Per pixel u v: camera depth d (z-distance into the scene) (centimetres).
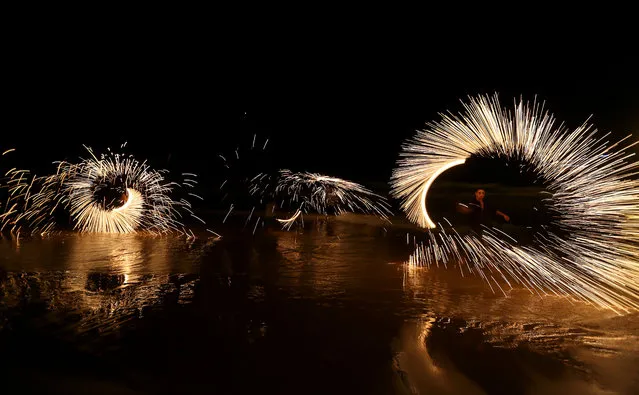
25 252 804
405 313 500
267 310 504
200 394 334
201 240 966
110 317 476
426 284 614
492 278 646
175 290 575
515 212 1210
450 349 411
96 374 358
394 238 988
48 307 503
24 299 529
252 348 407
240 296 554
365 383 353
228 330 446
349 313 498
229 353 397
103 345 409
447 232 1038
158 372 362
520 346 418
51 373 358
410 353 402
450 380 358
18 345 405
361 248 872
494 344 422
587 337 438
